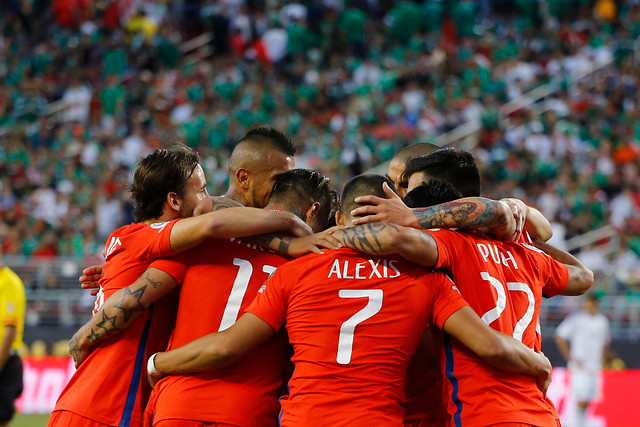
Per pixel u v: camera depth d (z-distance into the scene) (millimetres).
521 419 12375
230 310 13562
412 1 83938
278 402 13531
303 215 14242
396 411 12328
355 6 81250
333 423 12016
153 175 14750
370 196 13078
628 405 39594
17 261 45594
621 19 82500
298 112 69375
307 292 12508
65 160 61750
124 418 13930
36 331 44031
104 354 14148
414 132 65000
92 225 53656
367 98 68750
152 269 13805
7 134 65062
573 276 14711
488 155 62500
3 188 59375
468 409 12453
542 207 57719
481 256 13211
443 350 12891
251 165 15164
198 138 64875
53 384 41625
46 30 78625
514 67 73688
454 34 79062
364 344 12281
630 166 63375
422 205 13766
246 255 13828
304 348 12445
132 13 79875
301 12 79625
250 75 74188
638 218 56219
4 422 25375
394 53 76875
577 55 77250
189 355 12914
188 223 13398
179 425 13062
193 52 79938
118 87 69688
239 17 80250
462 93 69812
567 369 40281
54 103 70688
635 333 44875
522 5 82500
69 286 45719
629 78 74125
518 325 13203
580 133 67375
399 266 12641
